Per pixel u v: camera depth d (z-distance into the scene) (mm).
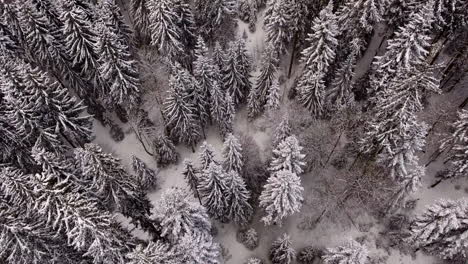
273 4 43281
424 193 39281
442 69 42156
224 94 42094
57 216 23438
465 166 34406
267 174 38375
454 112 40000
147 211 33500
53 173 26656
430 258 36344
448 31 39344
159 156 42188
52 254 27047
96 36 38469
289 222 38969
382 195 36688
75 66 41469
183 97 37938
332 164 39812
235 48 40156
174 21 40281
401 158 32688
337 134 39094
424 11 32031
